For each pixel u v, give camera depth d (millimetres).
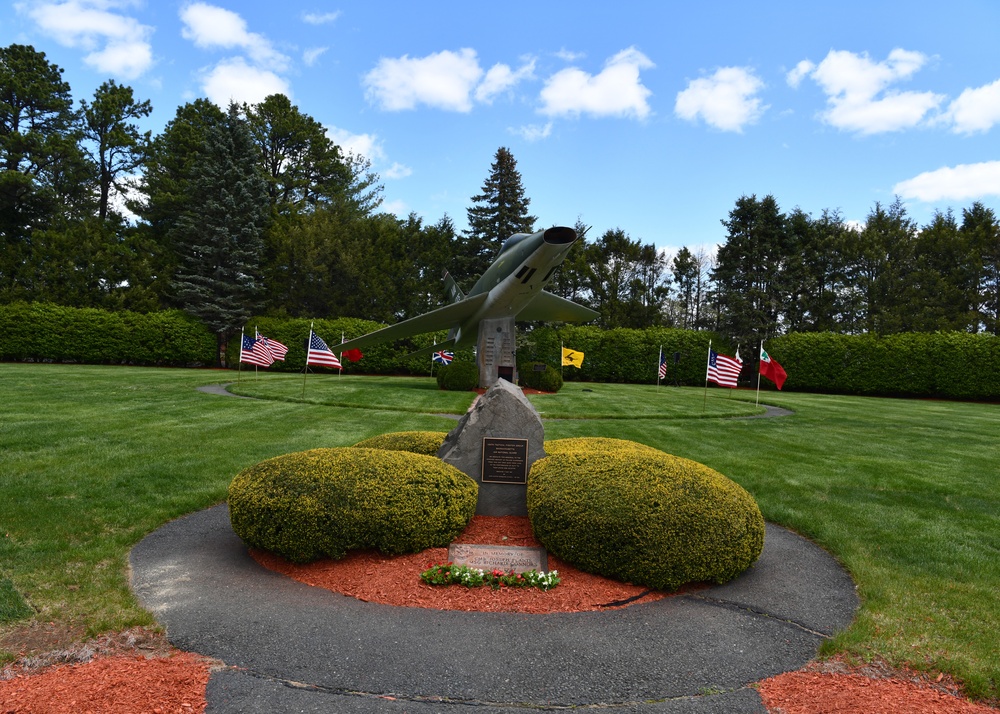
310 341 18031
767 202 46062
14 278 38250
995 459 12547
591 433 14805
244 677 3854
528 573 5473
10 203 41406
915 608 5289
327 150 58344
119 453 10352
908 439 15148
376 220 49656
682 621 4898
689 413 19438
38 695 3514
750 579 5949
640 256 62156
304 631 4512
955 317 45031
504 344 25062
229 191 40719
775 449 13086
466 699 3695
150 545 6473
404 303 46094
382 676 3918
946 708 3736
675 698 3781
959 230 53188
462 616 4828
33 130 44625
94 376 24422
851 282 52188
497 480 7102
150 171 47125
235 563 5980
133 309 39000
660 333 39969
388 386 25500
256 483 5793
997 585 5844
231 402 17891
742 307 44250
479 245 43875
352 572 5621
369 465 6133
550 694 3779
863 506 8648
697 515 5480
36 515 7074
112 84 50500
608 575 5582
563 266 52406
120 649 4188
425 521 5957
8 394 17328
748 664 4242
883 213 57969
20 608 4770
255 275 41656
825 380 35781
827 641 4586
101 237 40938
